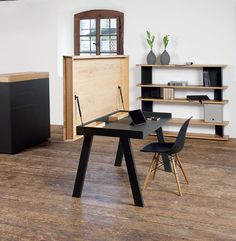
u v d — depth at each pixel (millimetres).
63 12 7621
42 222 3188
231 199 3711
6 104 5344
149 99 6762
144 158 5301
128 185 4148
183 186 4102
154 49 6984
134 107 7297
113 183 4215
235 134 6703
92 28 7527
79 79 4039
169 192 3914
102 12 7359
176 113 7008
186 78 6863
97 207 3520
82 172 3750
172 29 6809
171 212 3398
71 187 4082
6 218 3266
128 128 3645
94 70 4414
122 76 5359
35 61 7965
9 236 2924
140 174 4547
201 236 2928
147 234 2965
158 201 3666
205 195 3826
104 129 3596
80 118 3926
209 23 6578
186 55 6793
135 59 7156
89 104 4301
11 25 8008
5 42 8094
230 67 6562
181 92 6941
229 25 6473
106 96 4820
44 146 6016
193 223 3166
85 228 3072
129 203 3617
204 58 6695
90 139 3711
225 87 6320
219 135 6664
